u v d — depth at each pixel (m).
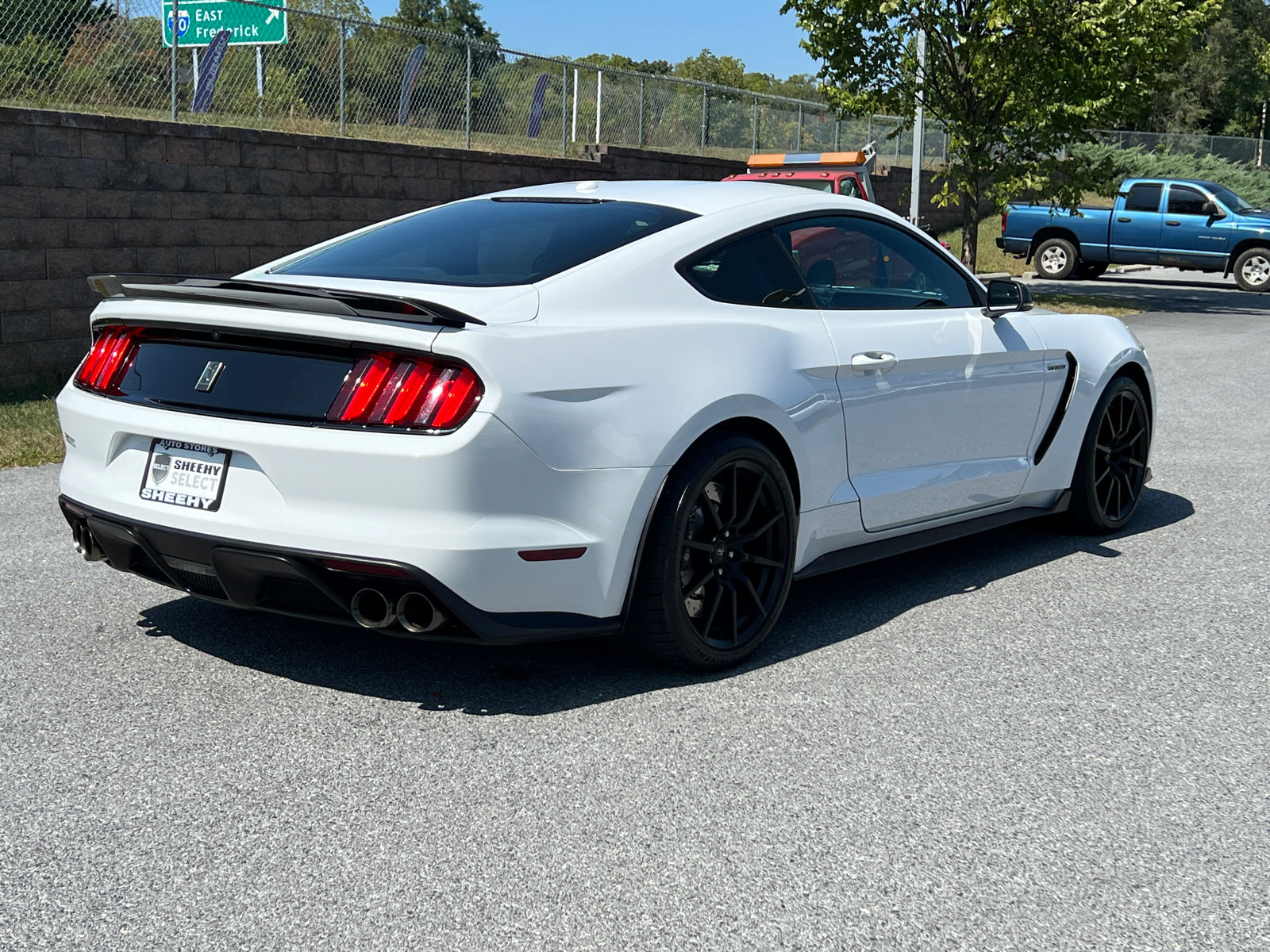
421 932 2.21
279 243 11.26
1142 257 23.00
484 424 2.91
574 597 3.16
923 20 17.52
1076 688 3.47
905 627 4.01
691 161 19.23
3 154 8.73
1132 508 5.33
